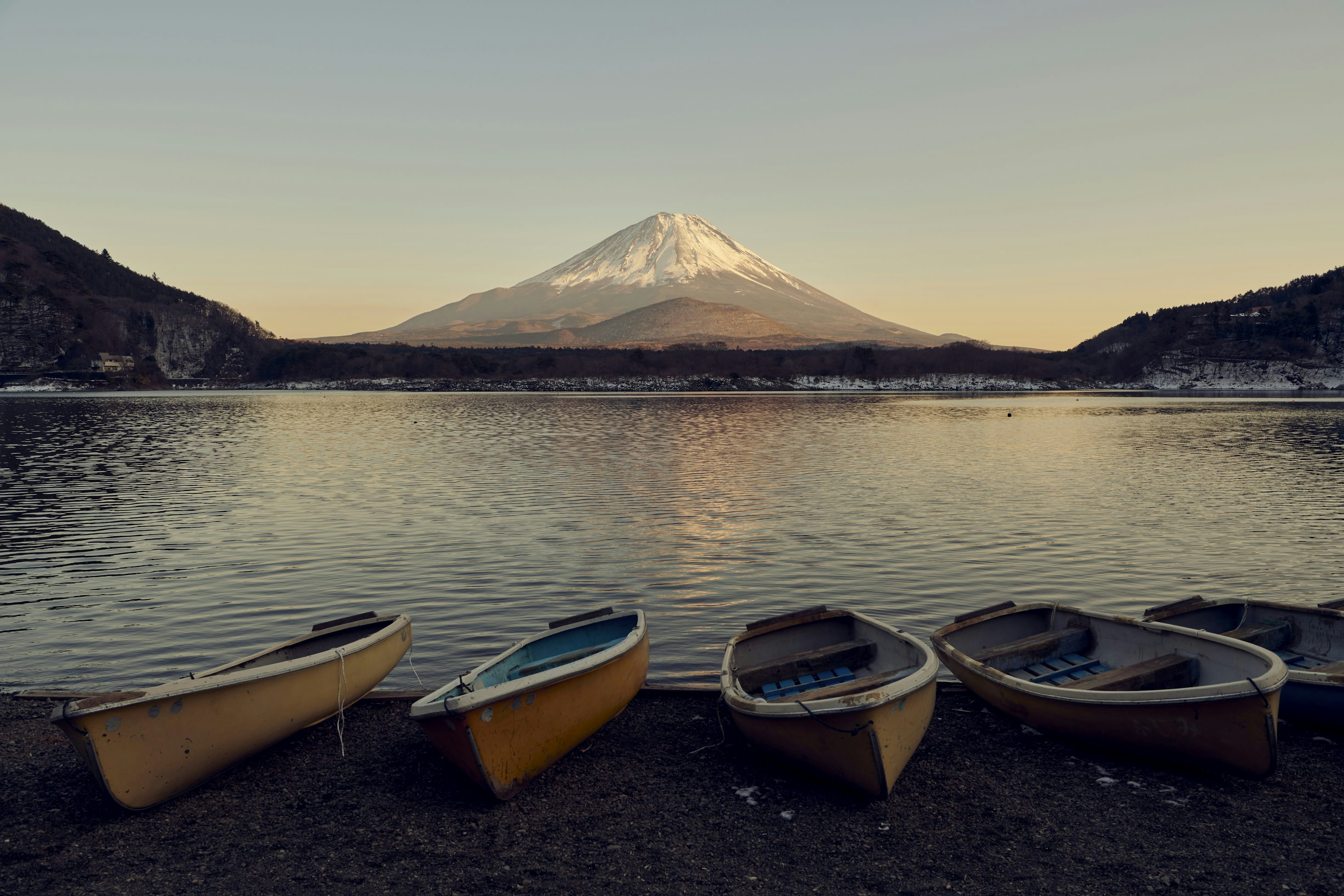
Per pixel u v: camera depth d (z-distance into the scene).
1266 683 8.25
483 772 8.31
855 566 20.16
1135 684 9.58
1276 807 8.27
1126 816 8.17
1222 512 27.66
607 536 23.80
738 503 29.59
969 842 7.71
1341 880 6.98
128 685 12.70
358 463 43.09
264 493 32.44
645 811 8.47
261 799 8.84
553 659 10.52
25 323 196.38
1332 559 20.77
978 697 11.11
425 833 8.05
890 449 49.59
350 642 11.56
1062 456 45.66
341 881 7.22
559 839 7.91
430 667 13.52
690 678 12.94
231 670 10.02
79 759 9.88
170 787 8.62
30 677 13.05
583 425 72.12
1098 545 22.44
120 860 7.62
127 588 18.23
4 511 28.33
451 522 26.03
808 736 8.53
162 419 82.19
